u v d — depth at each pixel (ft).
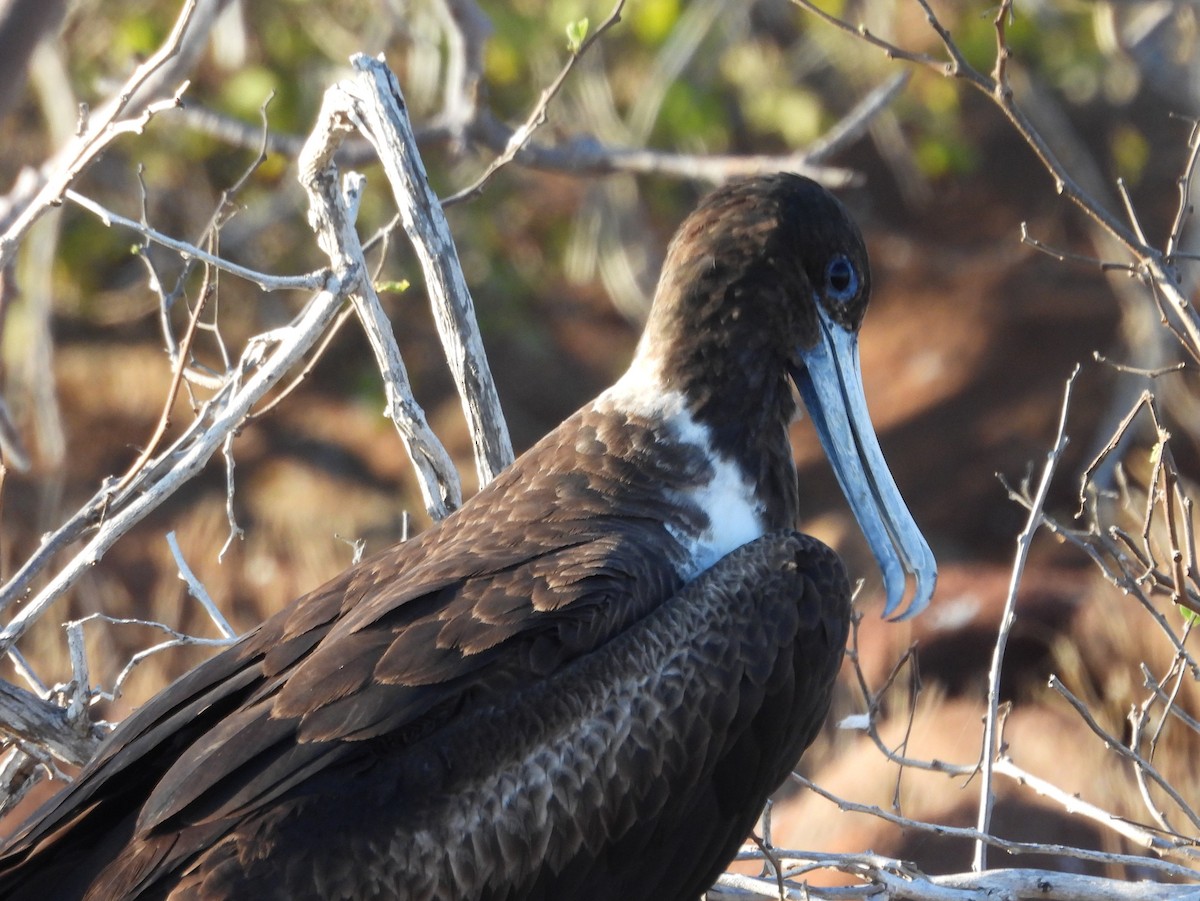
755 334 27.40
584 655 23.86
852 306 28.12
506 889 23.26
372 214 63.98
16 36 14.92
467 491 68.90
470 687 23.41
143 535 66.23
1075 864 43.50
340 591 24.97
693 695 24.11
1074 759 47.96
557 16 61.72
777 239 27.30
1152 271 27.73
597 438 26.91
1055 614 55.36
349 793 22.89
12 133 63.67
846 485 27.89
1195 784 46.98
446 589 24.02
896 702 53.83
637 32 63.26
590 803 23.59
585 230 73.51
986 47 66.80
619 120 65.82
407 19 59.67
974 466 75.05
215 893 22.15
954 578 59.36
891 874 25.35
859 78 70.69
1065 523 71.51
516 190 72.79
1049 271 83.30
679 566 26.07
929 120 71.87
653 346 27.58
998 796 45.34
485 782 23.20
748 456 27.35
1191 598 25.63
